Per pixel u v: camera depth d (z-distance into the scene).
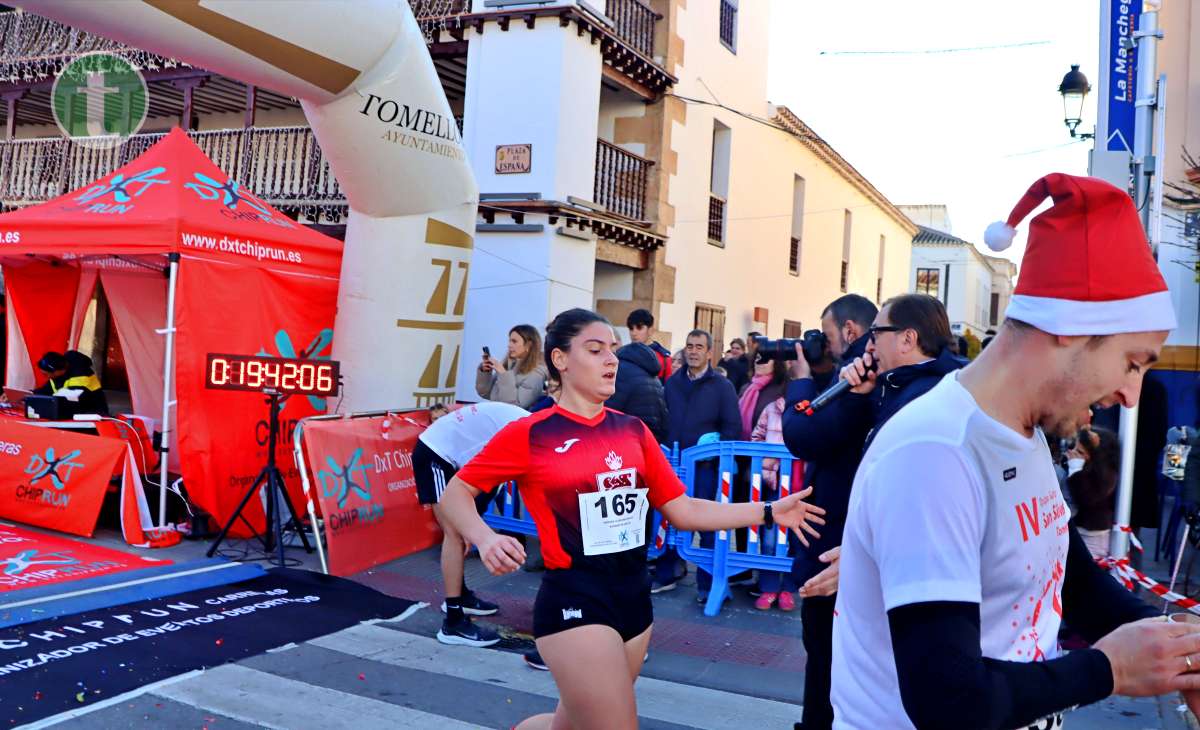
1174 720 4.18
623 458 2.76
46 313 9.22
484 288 11.70
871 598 1.36
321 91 6.30
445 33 12.02
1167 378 9.82
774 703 4.33
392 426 6.88
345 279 7.33
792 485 5.70
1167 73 10.20
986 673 1.18
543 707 4.12
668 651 5.05
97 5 5.05
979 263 37.00
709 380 6.54
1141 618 1.54
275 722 3.78
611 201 12.73
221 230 6.88
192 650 4.50
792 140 18.80
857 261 24.27
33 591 5.18
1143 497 7.03
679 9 13.70
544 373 7.23
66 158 14.85
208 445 6.71
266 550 6.54
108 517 7.12
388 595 5.75
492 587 6.12
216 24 5.45
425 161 7.05
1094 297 1.22
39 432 6.86
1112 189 1.23
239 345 7.00
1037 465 1.34
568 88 11.35
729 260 16.12
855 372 2.96
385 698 4.11
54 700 3.78
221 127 16.38
